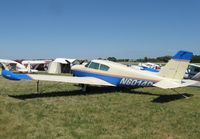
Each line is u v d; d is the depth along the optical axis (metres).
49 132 6.75
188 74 21.97
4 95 12.12
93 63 14.09
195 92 14.34
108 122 7.79
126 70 13.02
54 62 30.25
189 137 6.62
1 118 7.99
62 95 12.52
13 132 6.72
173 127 7.42
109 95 12.66
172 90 14.71
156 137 6.57
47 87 15.31
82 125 7.43
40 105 10.01
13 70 30.94
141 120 8.09
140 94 13.09
